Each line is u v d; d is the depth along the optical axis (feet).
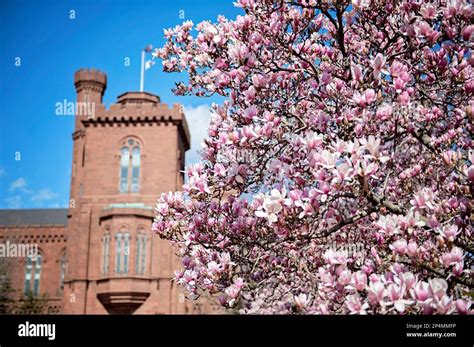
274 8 16.58
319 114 15.42
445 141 17.37
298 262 18.74
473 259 13.99
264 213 12.80
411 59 16.89
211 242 16.99
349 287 11.08
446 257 11.21
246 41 16.89
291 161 15.12
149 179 116.16
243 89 17.16
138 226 110.32
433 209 12.75
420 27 14.38
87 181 116.57
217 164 16.06
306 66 18.13
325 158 12.10
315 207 12.41
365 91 13.64
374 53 19.39
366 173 11.71
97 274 109.60
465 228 13.19
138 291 105.50
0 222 154.10
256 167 16.11
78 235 111.86
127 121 119.14
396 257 11.71
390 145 19.71
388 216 12.43
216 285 15.76
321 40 20.58
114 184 115.96
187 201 17.57
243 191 16.96
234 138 14.80
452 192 17.90
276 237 16.47
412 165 20.75
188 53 21.02
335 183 11.93
